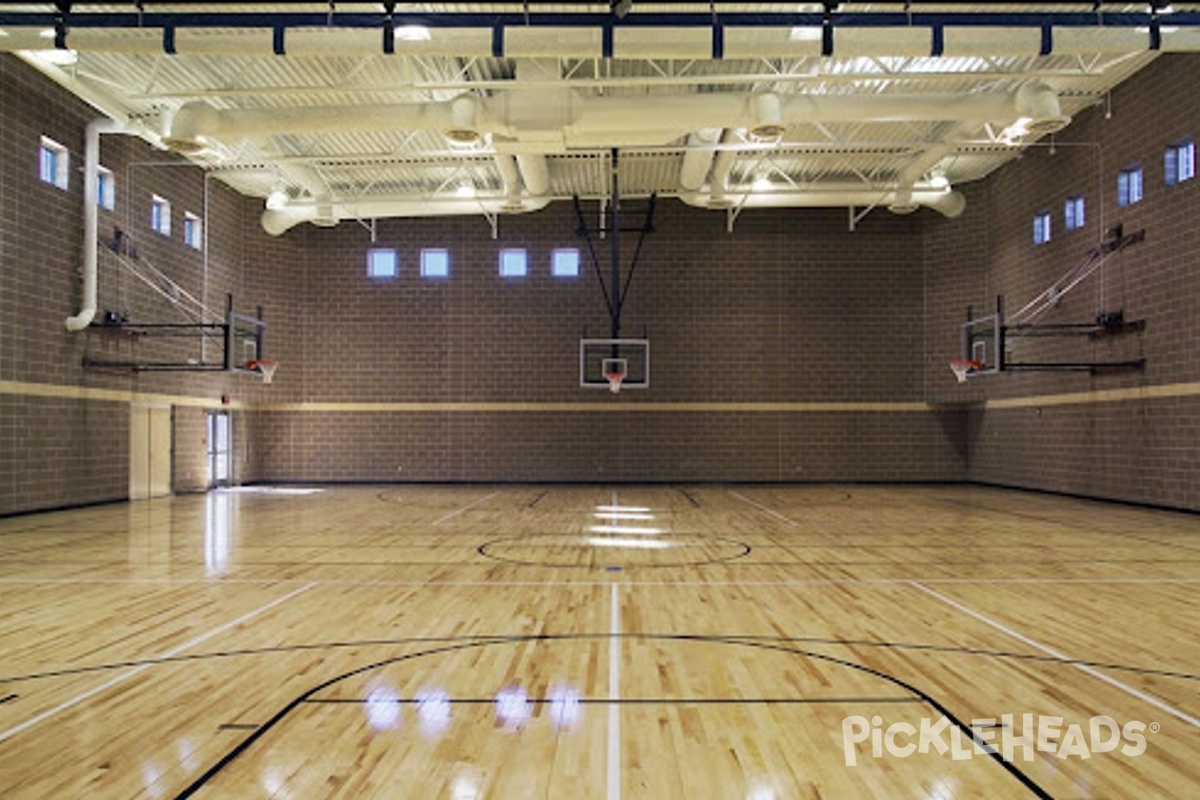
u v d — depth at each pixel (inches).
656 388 815.7
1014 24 399.5
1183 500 535.5
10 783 134.9
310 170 695.7
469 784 134.7
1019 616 253.8
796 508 591.8
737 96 507.8
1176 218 536.4
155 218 665.0
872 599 279.3
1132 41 426.6
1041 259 688.4
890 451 811.4
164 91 542.0
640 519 523.8
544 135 527.5
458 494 714.2
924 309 807.7
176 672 196.4
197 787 133.6
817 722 162.7
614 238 729.0
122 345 616.7
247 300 787.4
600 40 413.7
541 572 332.5
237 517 533.0
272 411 816.9
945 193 728.3
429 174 737.6
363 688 184.2
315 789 132.9
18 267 514.6
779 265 813.9
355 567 344.8
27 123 521.0
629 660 205.6
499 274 820.0
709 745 151.0
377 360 820.6
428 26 392.8
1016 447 733.9
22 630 237.0
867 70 535.5
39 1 382.0
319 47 417.1
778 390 812.6
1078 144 636.1
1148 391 565.3
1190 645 219.8
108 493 606.9
